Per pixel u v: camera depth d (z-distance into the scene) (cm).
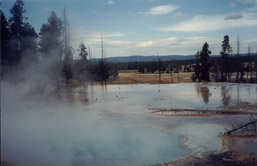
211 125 1448
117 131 1312
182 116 1709
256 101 2214
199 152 996
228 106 2025
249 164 860
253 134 1216
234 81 5025
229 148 1035
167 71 8300
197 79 5612
